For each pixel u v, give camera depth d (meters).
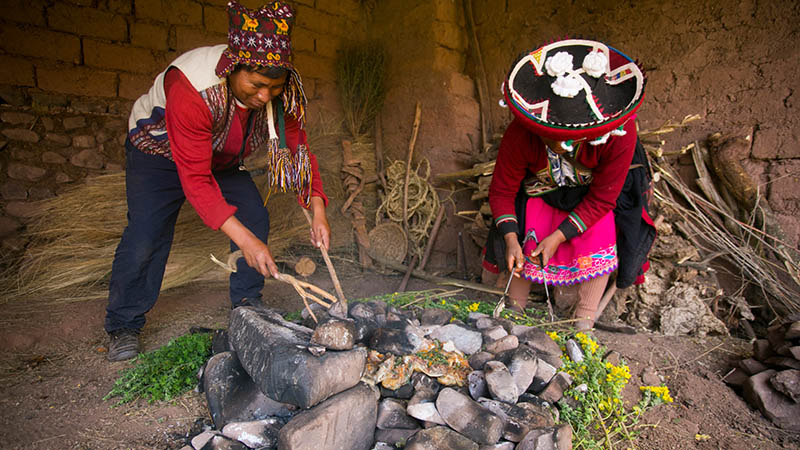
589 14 3.91
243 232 1.94
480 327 2.25
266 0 5.07
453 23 4.71
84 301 3.47
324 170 4.74
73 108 4.29
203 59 2.01
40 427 1.90
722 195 3.27
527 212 2.76
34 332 2.86
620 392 2.23
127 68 4.46
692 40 3.39
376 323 2.05
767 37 3.09
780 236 3.02
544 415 1.76
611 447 1.88
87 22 4.28
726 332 2.93
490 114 4.61
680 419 2.12
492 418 1.65
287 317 2.66
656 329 3.07
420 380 1.87
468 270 4.39
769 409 2.13
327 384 1.64
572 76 2.04
